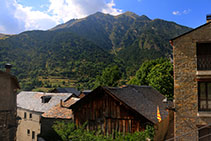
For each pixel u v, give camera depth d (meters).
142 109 13.00
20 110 32.62
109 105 12.98
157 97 20.59
